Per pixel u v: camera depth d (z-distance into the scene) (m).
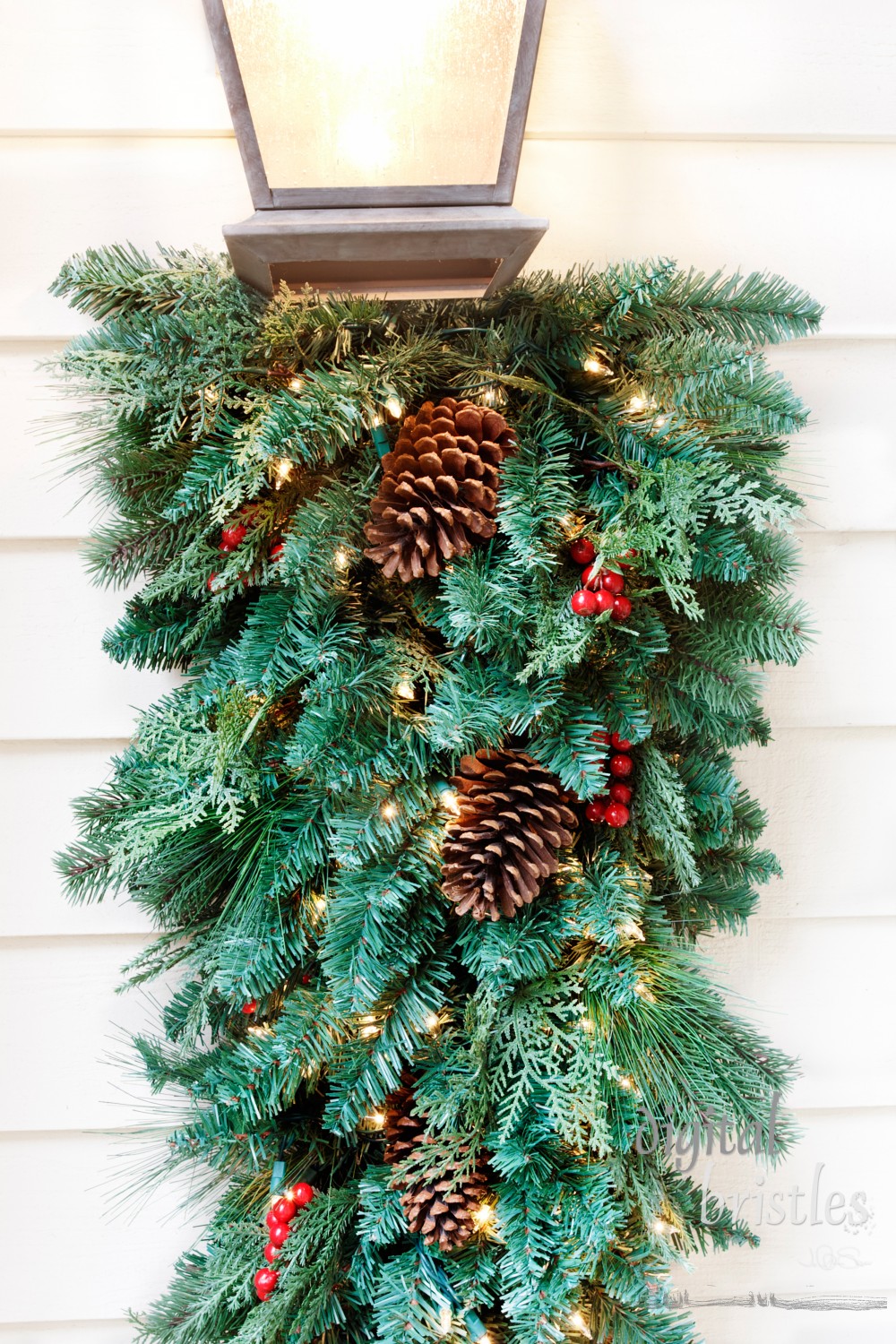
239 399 0.63
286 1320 0.64
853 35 0.73
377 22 0.57
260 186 0.59
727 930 0.79
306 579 0.62
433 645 0.66
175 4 0.71
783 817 0.78
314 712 0.61
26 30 0.71
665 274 0.62
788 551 0.68
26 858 0.76
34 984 0.77
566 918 0.64
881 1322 0.80
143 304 0.65
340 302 0.64
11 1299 0.78
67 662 0.76
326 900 0.65
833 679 0.78
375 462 0.65
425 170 0.59
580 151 0.73
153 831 0.61
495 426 0.61
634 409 0.64
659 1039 0.63
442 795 0.64
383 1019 0.63
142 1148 0.78
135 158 0.72
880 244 0.75
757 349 0.71
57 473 0.75
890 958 0.79
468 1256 0.64
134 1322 0.71
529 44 0.58
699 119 0.73
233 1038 0.71
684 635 0.66
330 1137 0.70
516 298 0.66
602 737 0.65
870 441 0.76
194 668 0.71
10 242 0.73
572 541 0.63
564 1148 0.63
